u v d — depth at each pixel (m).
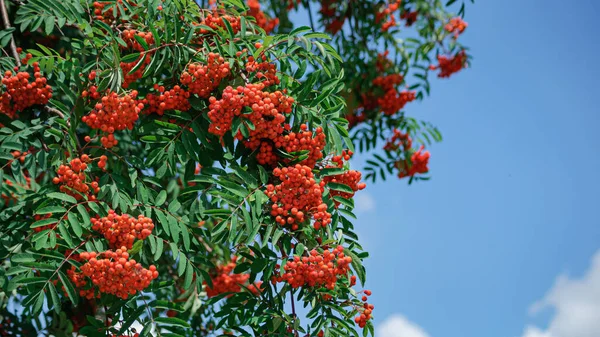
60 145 4.20
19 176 4.31
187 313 6.35
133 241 4.04
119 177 4.26
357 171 4.37
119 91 4.20
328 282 3.98
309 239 4.04
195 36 4.56
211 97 4.04
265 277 4.09
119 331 4.05
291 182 3.94
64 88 4.28
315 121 4.22
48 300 3.93
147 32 4.53
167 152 4.28
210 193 4.06
